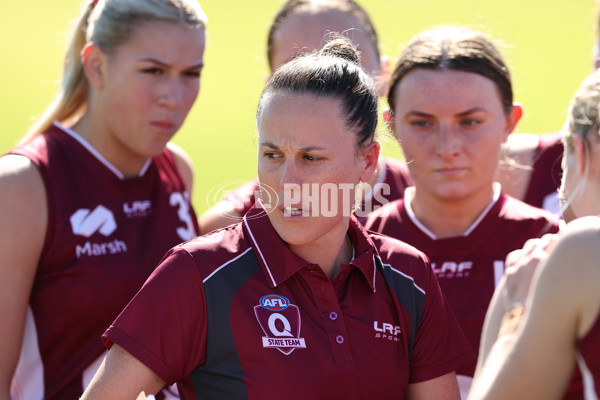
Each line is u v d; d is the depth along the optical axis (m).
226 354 7.10
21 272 9.68
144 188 11.13
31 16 66.62
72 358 10.05
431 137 9.82
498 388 6.57
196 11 10.87
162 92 10.52
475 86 9.66
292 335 7.12
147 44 10.38
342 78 7.25
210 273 7.18
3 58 55.28
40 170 10.06
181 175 12.02
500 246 10.20
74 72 10.96
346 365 7.12
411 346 7.72
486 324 7.55
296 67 7.26
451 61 9.74
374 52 13.13
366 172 7.68
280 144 7.07
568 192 7.54
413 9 68.31
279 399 6.97
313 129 7.00
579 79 46.81
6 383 9.48
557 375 6.45
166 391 10.02
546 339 6.34
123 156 10.87
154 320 7.00
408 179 11.96
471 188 9.89
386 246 7.98
